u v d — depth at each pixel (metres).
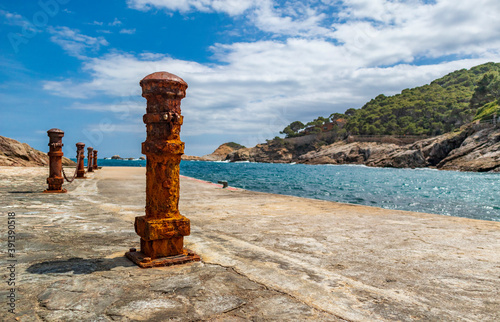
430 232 4.20
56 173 7.98
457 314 1.94
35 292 2.09
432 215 5.59
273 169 83.88
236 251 3.23
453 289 2.33
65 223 4.36
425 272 2.68
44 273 2.44
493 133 72.69
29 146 25.59
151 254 2.73
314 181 35.59
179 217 2.85
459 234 4.09
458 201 18.05
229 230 4.27
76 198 7.10
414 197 20.00
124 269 2.58
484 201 18.09
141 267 2.62
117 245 3.34
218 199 7.68
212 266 2.72
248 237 3.88
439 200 18.50
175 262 2.74
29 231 3.82
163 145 2.66
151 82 2.63
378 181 38.25
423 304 2.07
